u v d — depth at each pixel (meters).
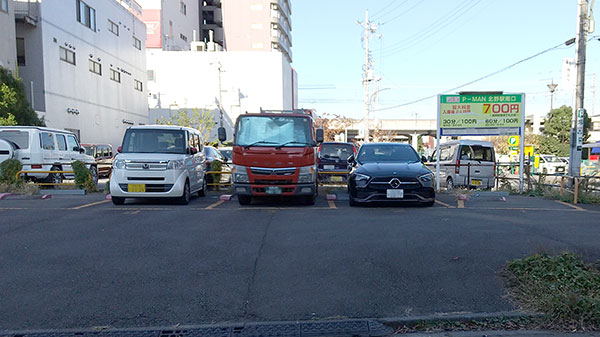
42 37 23.59
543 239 6.45
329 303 4.27
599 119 49.72
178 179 10.20
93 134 29.50
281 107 52.66
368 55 40.34
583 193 11.17
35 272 5.09
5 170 12.62
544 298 4.16
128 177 10.03
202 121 46.44
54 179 14.40
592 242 6.25
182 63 51.78
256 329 3.77
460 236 6.66
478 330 3.82
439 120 13.20
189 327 3.78
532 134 45.44
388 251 5.85
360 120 56.97
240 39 66.19
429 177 9.66
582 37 15.50
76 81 27.25
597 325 3.85
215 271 5.14
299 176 9.70
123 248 6.10
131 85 36.41
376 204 10.45
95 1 29.97
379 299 4.36
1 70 19.28
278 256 5.71
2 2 21.14
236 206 10.20
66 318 3.95
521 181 13.31
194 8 65.38
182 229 7.32
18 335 3.62
